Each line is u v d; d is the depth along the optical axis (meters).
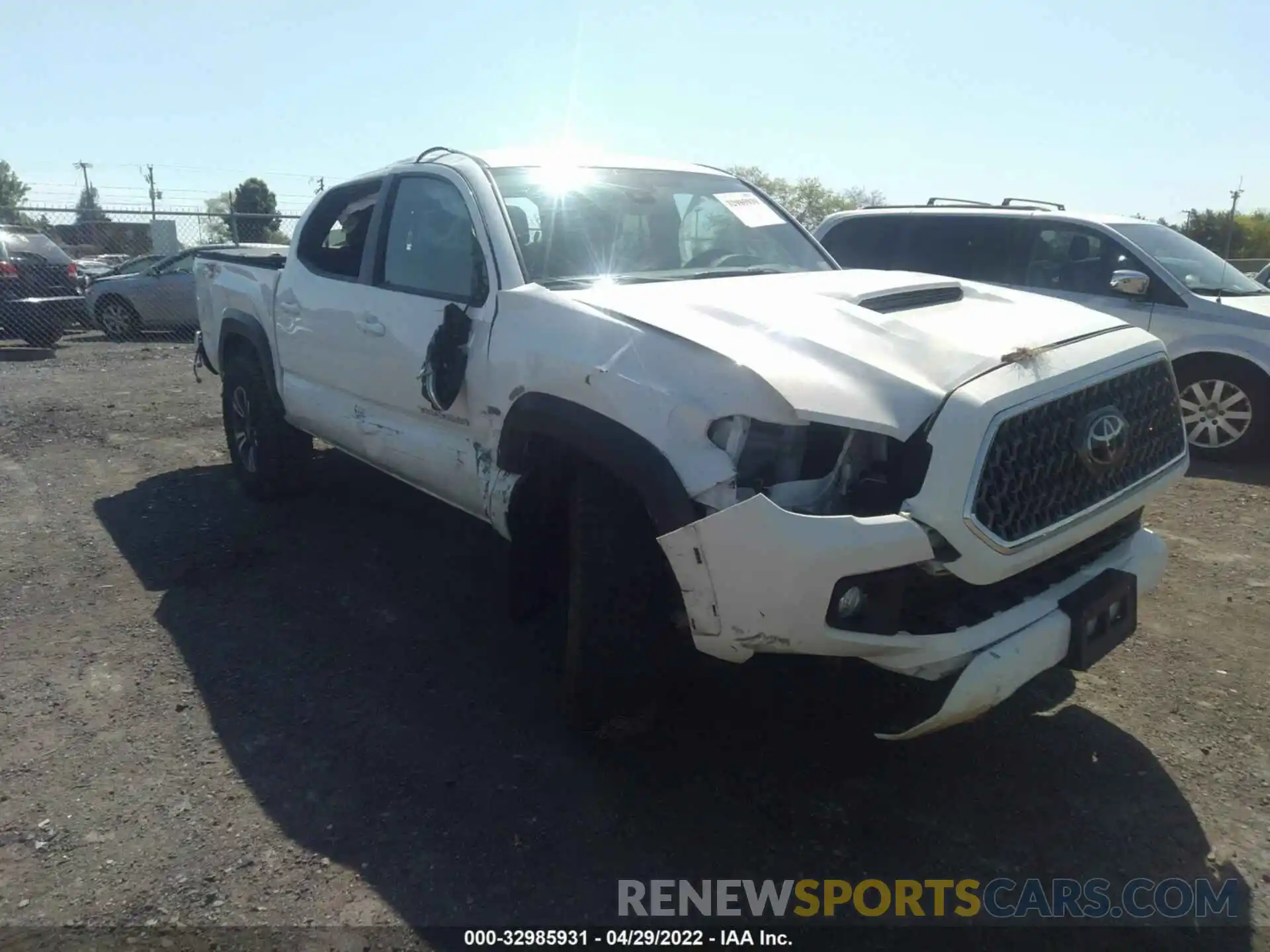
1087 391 3.06
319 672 4.00
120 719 3.65
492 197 4.07
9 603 4.68
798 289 3.56
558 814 3.10
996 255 8.39
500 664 4.06
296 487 6.08
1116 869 2.92
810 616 2.67
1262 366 7.37
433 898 2.75
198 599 4.71
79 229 18.05
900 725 3.46
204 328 6.59
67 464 7.16
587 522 3.16
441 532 5.59
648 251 4.28
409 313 4.25
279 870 2.85
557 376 3.29
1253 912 2.75
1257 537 5.79
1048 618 2.97
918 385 2.81
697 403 2.86
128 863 2.88
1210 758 3.46
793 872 2.89
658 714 3.50
